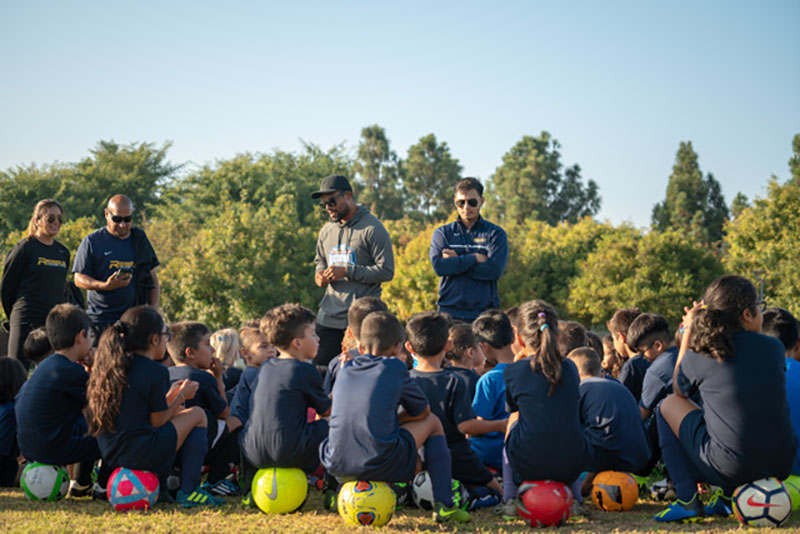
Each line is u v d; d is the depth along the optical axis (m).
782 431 3.91
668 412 4.32
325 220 42.69
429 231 35.06
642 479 5.16
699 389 4.13
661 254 33.09
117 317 7.09
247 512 4.39
